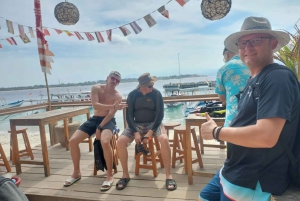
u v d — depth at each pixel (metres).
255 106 1.04
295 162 1.00
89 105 4.56
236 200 1.10
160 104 2.81
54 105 4.72
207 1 2.68
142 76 2.83
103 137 2.67
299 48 2.80
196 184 2.53
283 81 0.94
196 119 2.41
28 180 2.80
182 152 2.96
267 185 1.01
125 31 3.54
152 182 2.62
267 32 1.15
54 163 3.37
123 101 4.38
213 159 3.23
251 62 1.19
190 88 23.28
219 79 2.16
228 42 1.41
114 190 2.47
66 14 3.57
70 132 4.22
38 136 8.09
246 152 1.09
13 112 3.96
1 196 0.82
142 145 2.65
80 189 2.53
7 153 5.05
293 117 0.98
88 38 3.90
